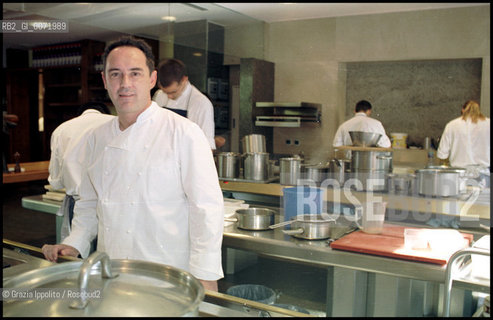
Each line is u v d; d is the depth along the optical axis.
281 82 2.08
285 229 1.60
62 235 1.89
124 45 1.43
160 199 1.42
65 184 1.81
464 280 1.11
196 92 2.32
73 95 2.96
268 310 1.17
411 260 1.24
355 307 1.31
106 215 1.46
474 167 1.54
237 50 2.25
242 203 2.01
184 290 0.85
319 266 1.45
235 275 1.63
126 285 0.87
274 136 2.06
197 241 1.41
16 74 2.88
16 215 2.07
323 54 1.96
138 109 1.44
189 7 2.54
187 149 1.42
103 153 1.50
